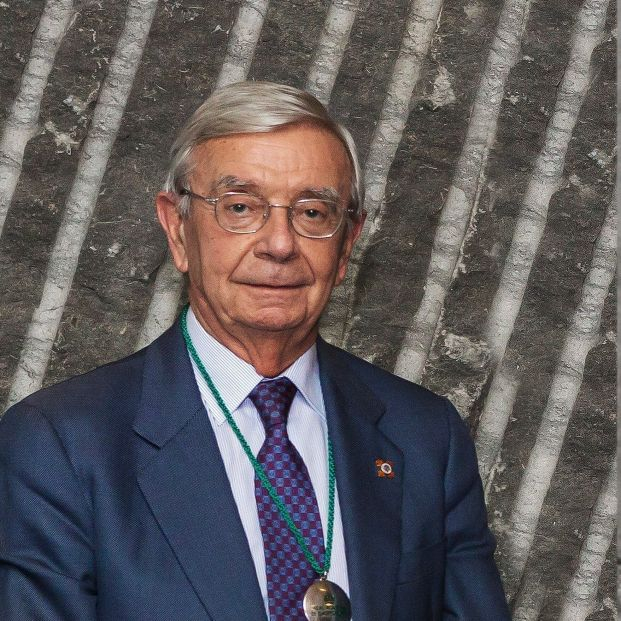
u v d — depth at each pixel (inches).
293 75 101.7
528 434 105.7
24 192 96.8
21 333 97.3
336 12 104.7
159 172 98.8
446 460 80.9
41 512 68.6
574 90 107.4
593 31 107.9
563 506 106.2
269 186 70.4
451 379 104.7
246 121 70.7
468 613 78.1
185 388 74.0
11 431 71.1
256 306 71.3
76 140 97.9
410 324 104.4
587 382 106.3
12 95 97.7
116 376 74.7
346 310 102.7
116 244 97.9
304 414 76.5
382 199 102.8
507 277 106.7
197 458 71.1
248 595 67.4
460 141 104.3
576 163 106.3
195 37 100.1
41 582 67.7
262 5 103.0
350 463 75.1
